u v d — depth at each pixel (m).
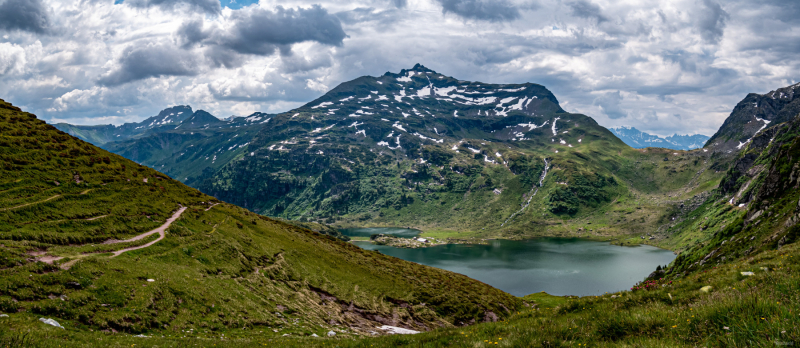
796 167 87.69
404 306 76.62
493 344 14.88
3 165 60.16
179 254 54.91
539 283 188.62
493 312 84.75
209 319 38.84
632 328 13.59
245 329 40.38
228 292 48.03
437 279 101.75
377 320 65.94
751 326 9.95
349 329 54.12
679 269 109.88
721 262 82.56
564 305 24.42
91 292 32.81
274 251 77.38
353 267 90.75
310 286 69.25
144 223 62.12
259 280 60.00
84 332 26.38
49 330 23.34
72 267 34.69
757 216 89.19
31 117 83.81
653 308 15.73
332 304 65.69
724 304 11.88
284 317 49.28
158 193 79.69
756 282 15.32
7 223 44.88
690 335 11.48
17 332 19.91
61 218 51.78
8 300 26.56
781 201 81.38
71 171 68.75
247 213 104.31
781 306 10.32
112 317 30.75
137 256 48.38
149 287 37.84
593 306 22.05
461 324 76.88
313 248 94.06
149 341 25.94
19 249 37.72
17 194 53.78
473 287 103.00
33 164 64.31
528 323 19.31
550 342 13.67
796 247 23.91
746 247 77.44
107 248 47.69
